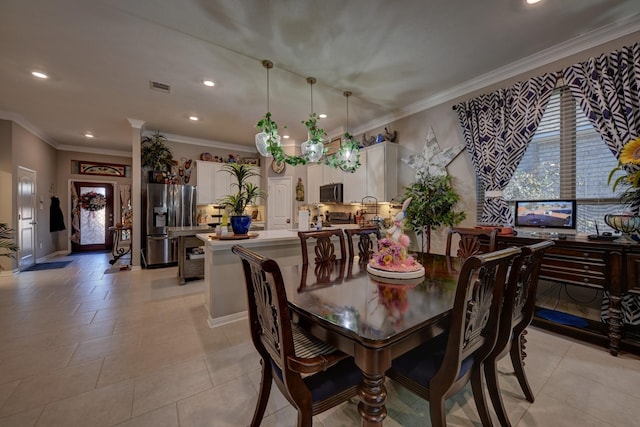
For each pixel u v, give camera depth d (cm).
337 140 521
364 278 171
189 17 218
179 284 394
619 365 191
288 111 425
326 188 532
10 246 414
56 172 650
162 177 524
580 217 252
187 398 161
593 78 233
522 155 279
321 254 227
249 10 210
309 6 206
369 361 96
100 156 706
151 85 336
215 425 141
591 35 235
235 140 605
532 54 268
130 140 608
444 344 139
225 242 257
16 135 455
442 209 328
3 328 251
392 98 373
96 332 243
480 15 215
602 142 241
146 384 173
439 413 108
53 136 579
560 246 224
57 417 145
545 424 141
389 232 186
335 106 403
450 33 237
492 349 125
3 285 391
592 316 247
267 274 101
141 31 236
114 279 423
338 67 293
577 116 253
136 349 215
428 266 203
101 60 281
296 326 143
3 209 437
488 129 304
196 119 465
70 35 241
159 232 511
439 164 363
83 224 719
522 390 164
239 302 274
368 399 99
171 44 254
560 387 169
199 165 582
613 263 200
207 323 264
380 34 239
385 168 413
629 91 217
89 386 170
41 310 295
